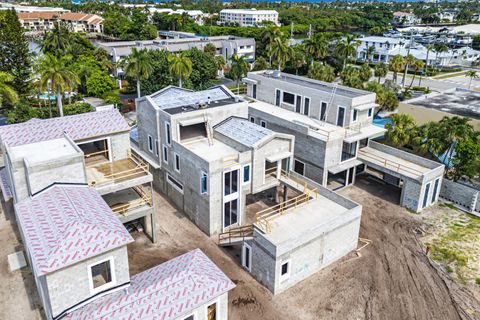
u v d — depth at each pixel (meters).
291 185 36.56
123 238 21.97
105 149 34.06
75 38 101.44
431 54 116.44
